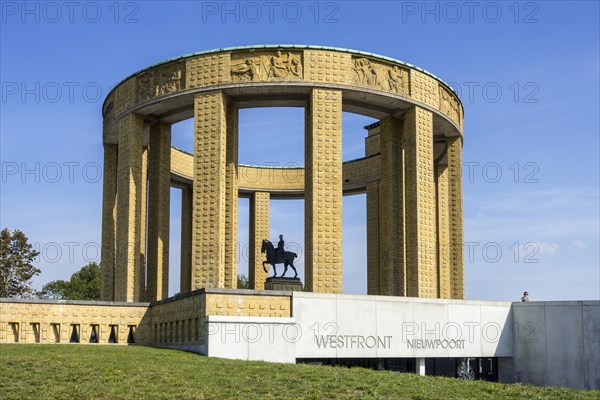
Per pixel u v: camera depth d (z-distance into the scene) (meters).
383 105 43.91
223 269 40.03
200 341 32.53
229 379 24.75
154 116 45.50
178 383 23.92
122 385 23.59
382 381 25.62
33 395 22.34
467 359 39.62
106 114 49.88
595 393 25.56
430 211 43.66
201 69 41.41
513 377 40.25
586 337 38.66
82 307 39.53
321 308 34.50
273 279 39.75
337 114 40.72
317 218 39.50
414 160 43.25
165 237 45.81
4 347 31.48
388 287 44.25
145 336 40.19
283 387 24.00
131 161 44.28
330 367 28.67
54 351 30.12
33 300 38.84
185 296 35.06
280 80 40.50
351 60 41.53
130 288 43.16
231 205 41.41
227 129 42.12
